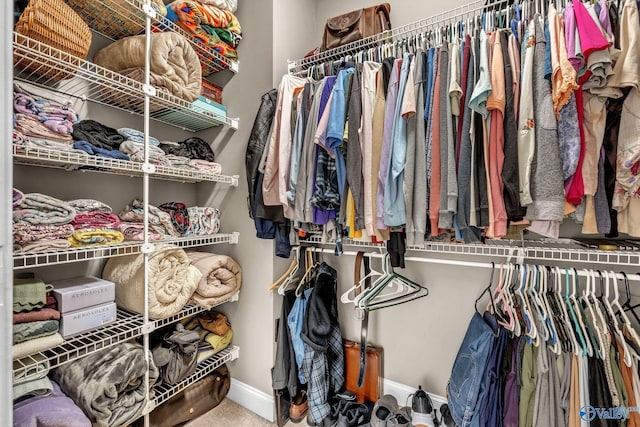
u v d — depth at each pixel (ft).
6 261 1.79
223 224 5.76
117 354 3.47
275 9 5.15
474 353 3.61
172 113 5.06
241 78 5.49
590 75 2.73
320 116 4.10
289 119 4.47
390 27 5.13
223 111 5.37
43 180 4.00
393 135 3.57
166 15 4.61
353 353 5.29
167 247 4.16
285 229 4.86
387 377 5.37
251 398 5.16
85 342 3.37
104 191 4.69
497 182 3.01
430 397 4.90
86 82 4.37
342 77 3.98
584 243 3.51
